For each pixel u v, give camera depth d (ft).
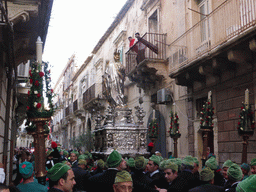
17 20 20.11
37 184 11.71
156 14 47.29
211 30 31.96
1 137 23.11
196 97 34.24
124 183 8.21
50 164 22.50
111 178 12.17
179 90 37.96
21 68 37.96
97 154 26.48
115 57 29.58
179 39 38.32
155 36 44.39
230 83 28.58
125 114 27.48
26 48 28.40
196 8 36.58
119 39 61.67
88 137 70.74
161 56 42.29
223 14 29.04
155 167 15.40
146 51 44.47
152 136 27.96
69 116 113.70
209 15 32.30
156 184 13.56
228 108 28.73
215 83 30.91
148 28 47.32
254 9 23.79
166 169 13.06
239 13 26.08
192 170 13.83
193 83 35.01
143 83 46.21
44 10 24.14
